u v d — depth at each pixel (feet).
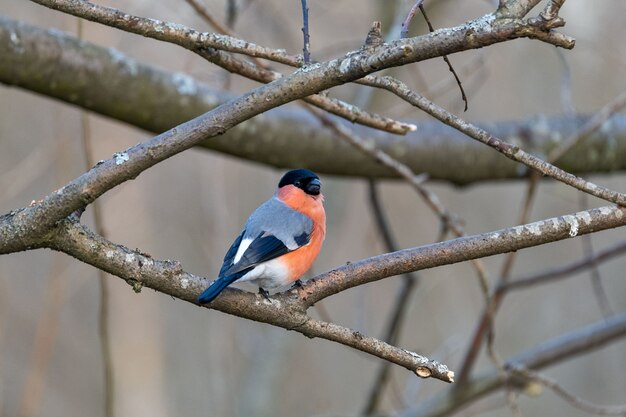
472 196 63.21
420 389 57.82
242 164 59.26
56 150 42.04
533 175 32.50
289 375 55.98
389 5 41.39
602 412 29.17
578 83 56.34
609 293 63.05
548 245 62.85
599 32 47.29
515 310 61.93
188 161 60.54
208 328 63.98
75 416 59.57
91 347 61.05
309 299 18.26
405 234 61.67
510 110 58.23
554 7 14.65
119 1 38.34
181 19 39.55
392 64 15.42
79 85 28.94
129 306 54.44
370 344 17.98
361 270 18.34
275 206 23.31
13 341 56.65
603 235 63.05
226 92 31.63
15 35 27.84
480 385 34.55
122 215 53.36
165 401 55.21
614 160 35.55
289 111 32.76
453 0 43.50
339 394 58.65
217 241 47.93
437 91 35.65
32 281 57.98
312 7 48.21
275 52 18.95
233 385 46.80
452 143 34.40
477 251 17.78
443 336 59.57
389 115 36.60
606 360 62.75
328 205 45.16
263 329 44.04
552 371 63.00
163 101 30.19
